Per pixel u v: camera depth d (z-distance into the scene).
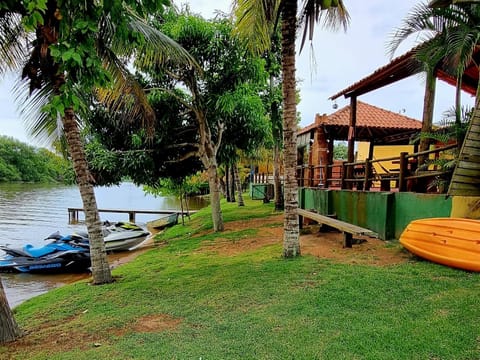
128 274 7.21
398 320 3.39
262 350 3.05
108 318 4.42
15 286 9.15
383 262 5.62
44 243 13.46
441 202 5.80
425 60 6.66
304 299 4.21
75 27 3.29
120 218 25.84
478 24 6.10
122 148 12.05
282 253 6.74
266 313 3.92
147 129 9.54
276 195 15.30
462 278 4.43
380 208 7.39
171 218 18.91
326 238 8.23
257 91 12.98
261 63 10.42
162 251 9.85
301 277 5.13
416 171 6.89
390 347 2.89
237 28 6.32
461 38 5.88
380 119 12.34
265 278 5.28
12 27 5.54
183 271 6.61
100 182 11.80
